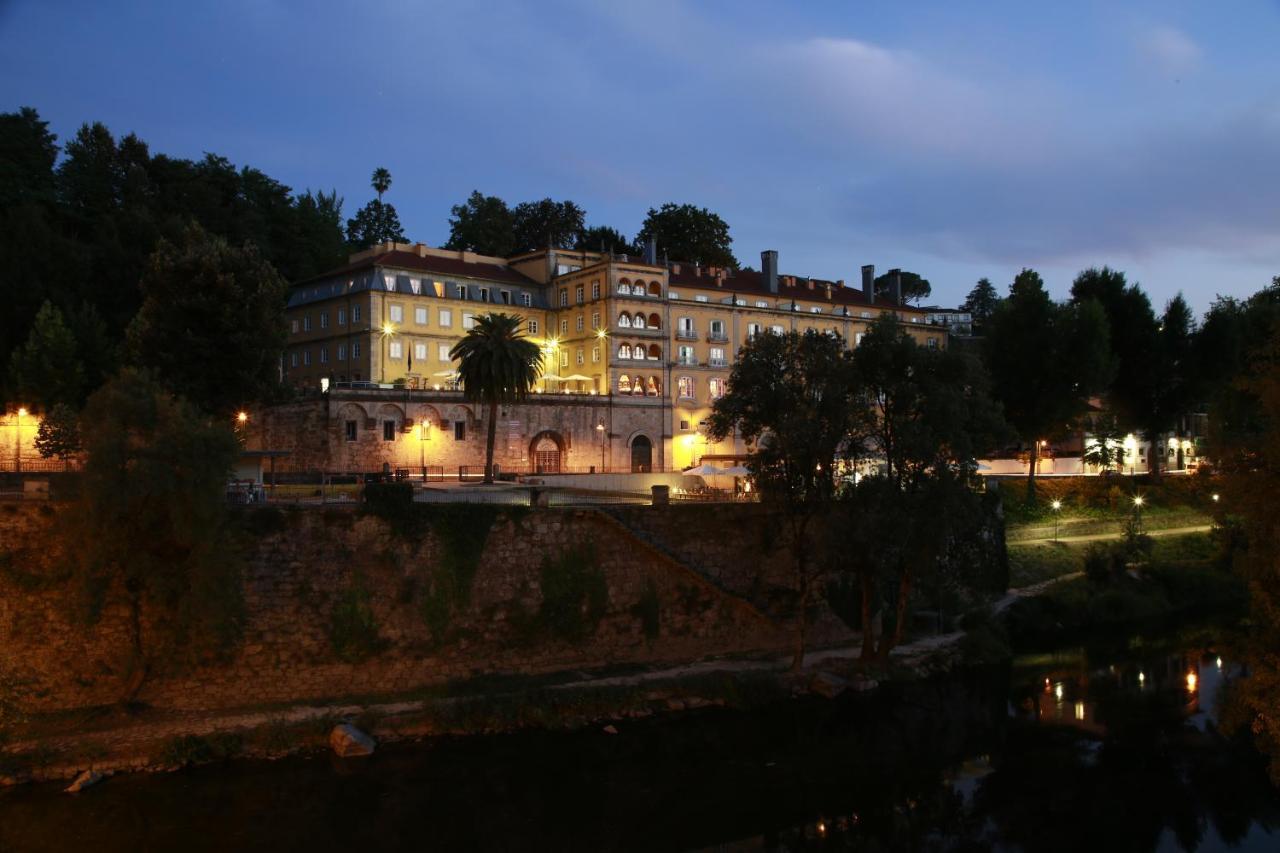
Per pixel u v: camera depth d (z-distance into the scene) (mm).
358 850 28406
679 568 45844
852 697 43031
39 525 35375
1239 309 92688
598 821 31000
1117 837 31469
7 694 34188
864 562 43219
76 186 94500
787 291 112438
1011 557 68938
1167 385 86000
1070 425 82375
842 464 44469
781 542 49188
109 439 31906
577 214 138625
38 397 63688
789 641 49344
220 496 34406
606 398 90250
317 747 34688
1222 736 40406
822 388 42062
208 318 58594
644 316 98438
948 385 42719
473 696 38906
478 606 41375
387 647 39500
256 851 27875
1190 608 66000
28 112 90625
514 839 29609
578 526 44031
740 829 31188
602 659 44156
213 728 34625
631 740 37375
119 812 29594
